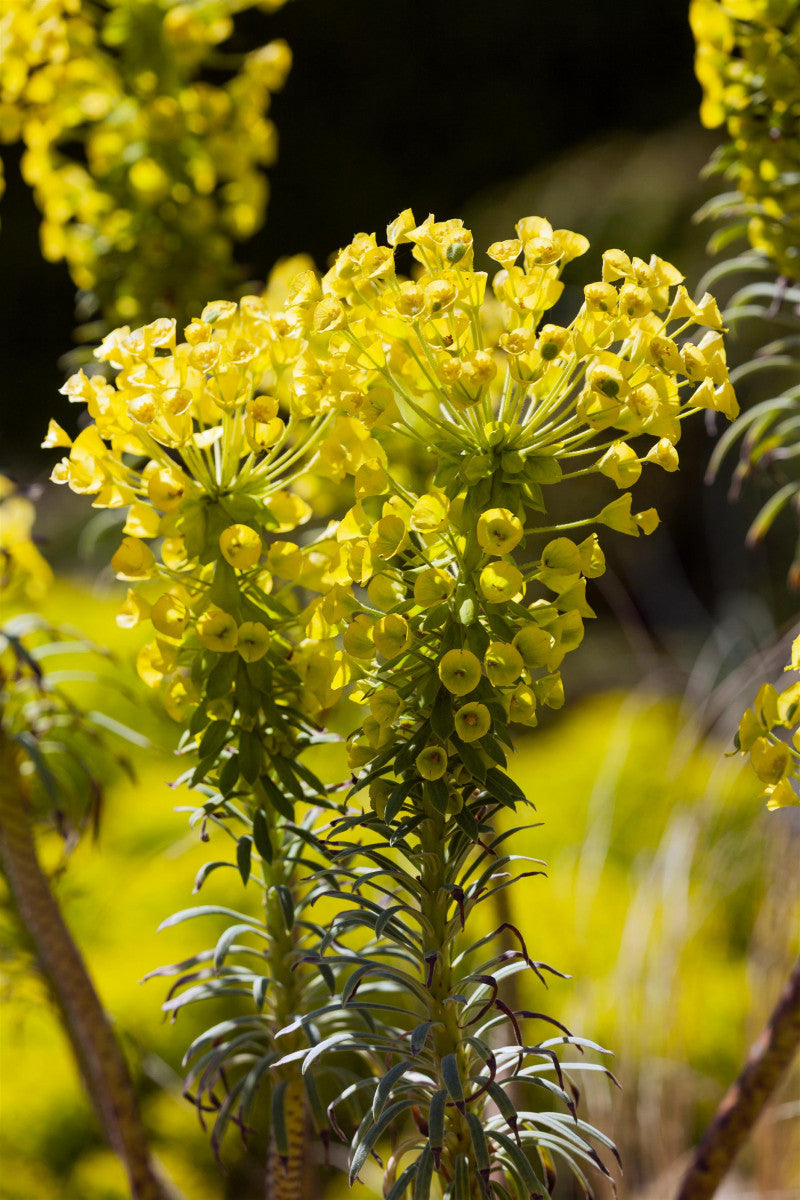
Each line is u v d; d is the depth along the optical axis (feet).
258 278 38.32
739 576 17.11
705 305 4.22
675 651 16.89
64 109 6.61
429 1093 4.32
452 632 4.18
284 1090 4.54
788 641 7.68
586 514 19.61
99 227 6.89
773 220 5.06
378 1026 4.64
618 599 19.19
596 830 10.88
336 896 4.32
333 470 4.32
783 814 7.27
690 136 24.16
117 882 10.65
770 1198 6.93
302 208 39.06
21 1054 9.73
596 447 4.20
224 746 4.37
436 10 39.93
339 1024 4.66
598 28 38.83
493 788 4.18
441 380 4.14
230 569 4.28
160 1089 9.61
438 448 4.20
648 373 4.20
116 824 11.28
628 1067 7.45
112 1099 5.13
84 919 10.35
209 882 10.80
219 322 4.39
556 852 11.29
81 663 12.87
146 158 6.72
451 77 40.27
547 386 4.21
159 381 4.20
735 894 9.16
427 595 4.15
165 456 4.27
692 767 9.77
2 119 6.41
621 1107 7.30
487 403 4.18
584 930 8.87
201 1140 9.30
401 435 4.22
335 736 4.44
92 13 6.78
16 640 5.02
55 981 5.35
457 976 4.90
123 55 6.79
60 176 6.84
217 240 6.93
